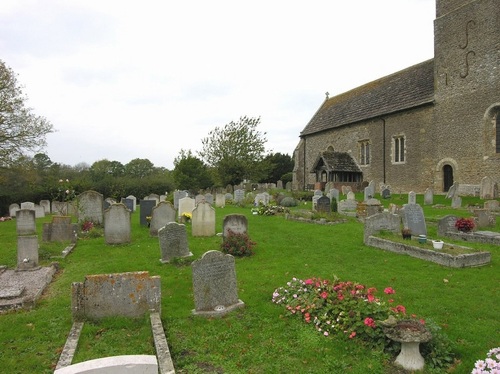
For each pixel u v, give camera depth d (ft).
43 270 28.14
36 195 97.14
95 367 9.78
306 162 141.69
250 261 30.71
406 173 97.35
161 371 13.69
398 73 112.98
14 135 84.99
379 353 14.98
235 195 89.56
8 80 83.05
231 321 18.71
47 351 15.99
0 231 53.16
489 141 77.77
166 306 20.80
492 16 77.05
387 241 33.99
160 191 127.95
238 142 138.62
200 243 37.60
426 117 91.56
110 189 120.26
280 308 20.10
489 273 26.53
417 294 22.06
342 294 18.66
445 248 31.01
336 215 55.47
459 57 83.66
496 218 50.83
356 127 115.65
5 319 19.31
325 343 16.16
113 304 18.81
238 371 14.28
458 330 17.15
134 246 37.52
